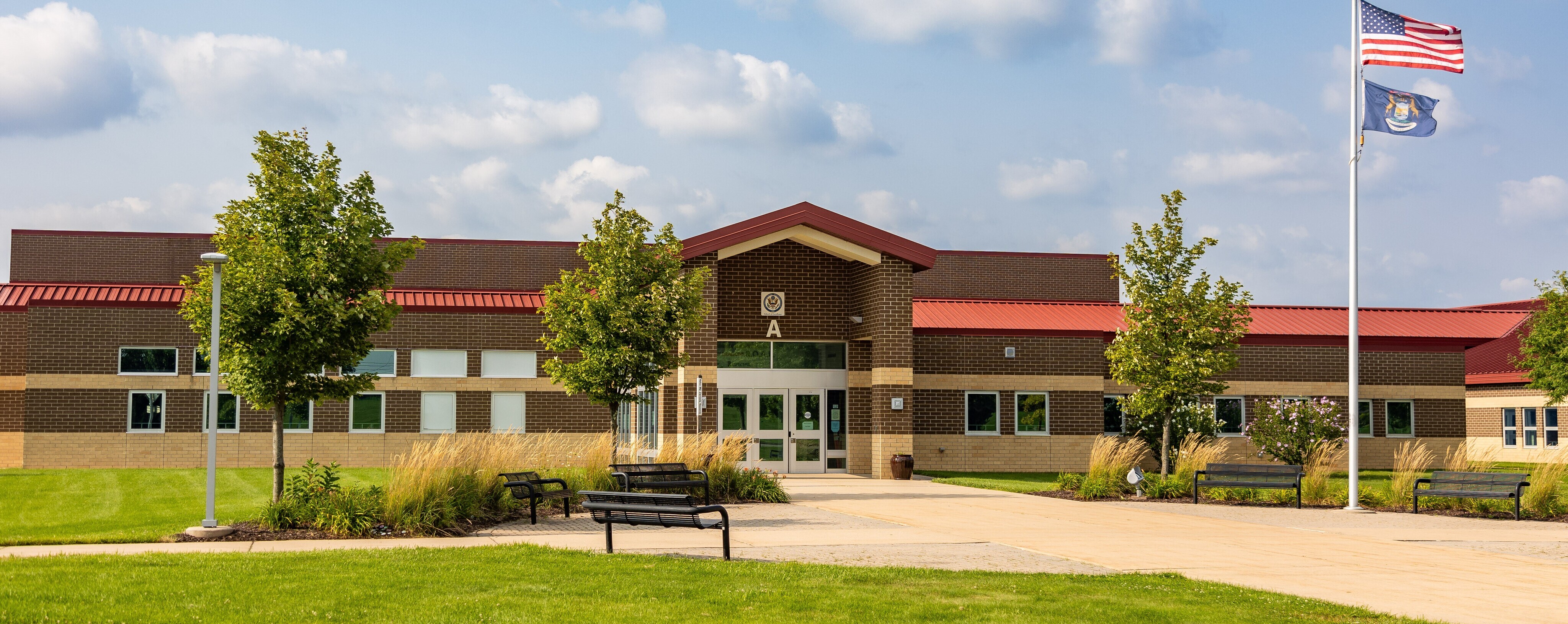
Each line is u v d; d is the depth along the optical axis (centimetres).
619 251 2238
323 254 1633
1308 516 2016
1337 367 3716
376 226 1716
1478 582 1204
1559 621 970
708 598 1009
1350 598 1088
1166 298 2566
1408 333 3731
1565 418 4444
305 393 1700
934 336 3481
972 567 1266
